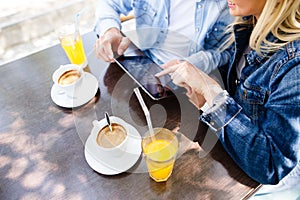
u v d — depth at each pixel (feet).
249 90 2.74
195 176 2.40
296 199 3.27
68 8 7.36
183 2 3.71
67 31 3.37
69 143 2.68
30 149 2.68
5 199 2.38
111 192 2.36
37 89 3.17
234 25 3.00
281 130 2.27
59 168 2.53
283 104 2.23
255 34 2.42
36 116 2.93
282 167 2.35
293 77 2.22
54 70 3.34
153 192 2.34
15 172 2.54
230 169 2.43
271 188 3.24
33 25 7.16
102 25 3.70
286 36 2.33
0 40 6.95
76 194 2.37
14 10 7.22
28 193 2.40
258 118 2.58
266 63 2.52
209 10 3.61
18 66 3.42
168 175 2.38
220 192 2.31
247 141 2.41
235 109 2.62
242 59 3.09
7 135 2.80
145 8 3.94
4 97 3.12
